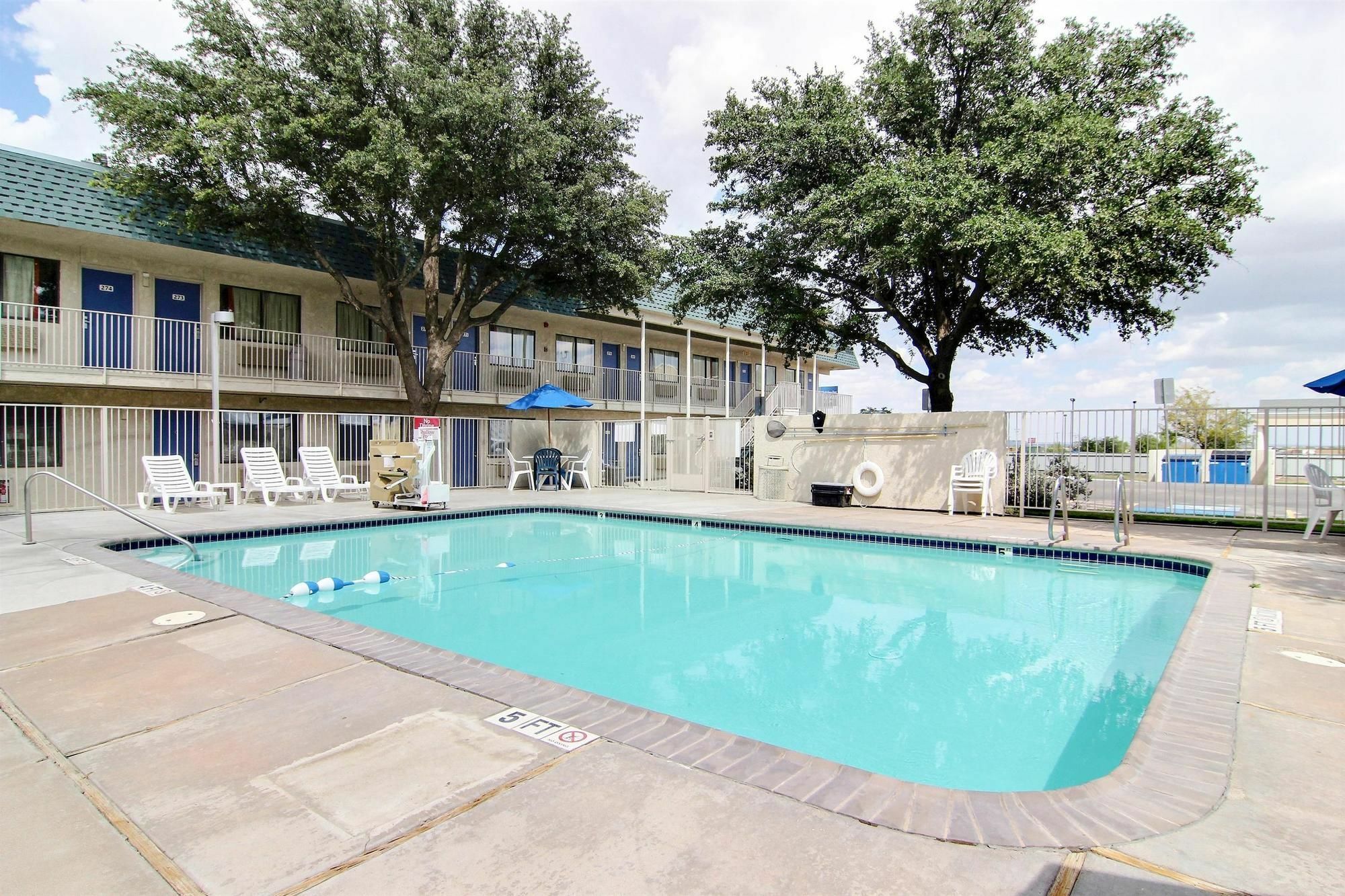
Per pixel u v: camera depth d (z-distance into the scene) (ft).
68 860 5.94
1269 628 13.62
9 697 9.89
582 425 59.41
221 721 9.00
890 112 43.47
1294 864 5.78
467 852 6.04
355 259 51.65
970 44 40.04
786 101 46.26
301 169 41.68
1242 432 45.29
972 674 14.26
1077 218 33.99
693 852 6.04
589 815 6.68
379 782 7.34
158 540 27.37
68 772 7.62
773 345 67.00
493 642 16.72
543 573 25.04
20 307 40.96
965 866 5.79
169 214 43.04
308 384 50.21
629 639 16.96
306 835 6.33
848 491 42.11
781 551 29.58
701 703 12.73
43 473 24.29
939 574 24.79
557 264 53.16
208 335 47.70
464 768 7.66
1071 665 14.82
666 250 53.98
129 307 45.24
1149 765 7.70
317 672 10.91
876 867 5.79
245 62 39.68
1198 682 10.34
